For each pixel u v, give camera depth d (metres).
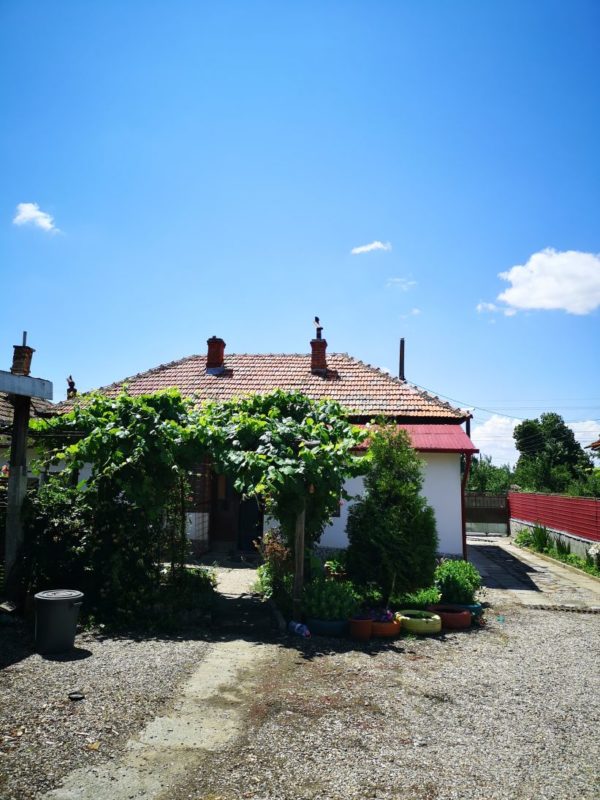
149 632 8.18
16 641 7.49
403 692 6.18
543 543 19.89
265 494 10.23
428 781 4.32
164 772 4.31
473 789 4.22
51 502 9.19
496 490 34.81
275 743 4.84
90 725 5.04
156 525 9.35
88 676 6.25
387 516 10.09
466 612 9.30
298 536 9.07
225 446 9.27
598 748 4.96
